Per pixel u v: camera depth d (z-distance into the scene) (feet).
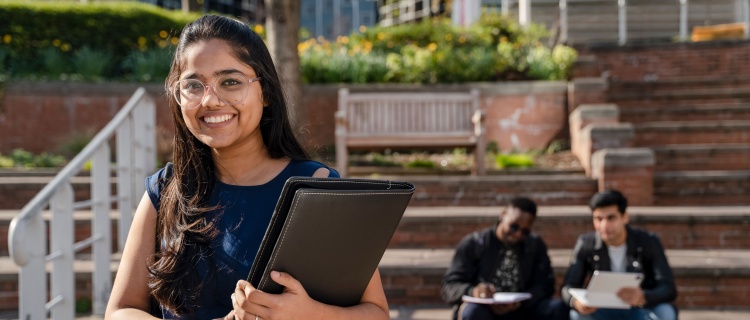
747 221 20.93
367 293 6.37
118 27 34.19
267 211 6.30
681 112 30.37
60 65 32.37
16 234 12.72
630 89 33.55
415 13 49.11
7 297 18.24
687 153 26.63
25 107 29.94
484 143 25.96
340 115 26.07
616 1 44.29
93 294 17.47
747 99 31.78
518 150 30.68
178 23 35.94
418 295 19.11
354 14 58.39
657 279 15.35
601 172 23.20
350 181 5.65
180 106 6.36
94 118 30.30
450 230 21.45
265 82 6.43
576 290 15.07
